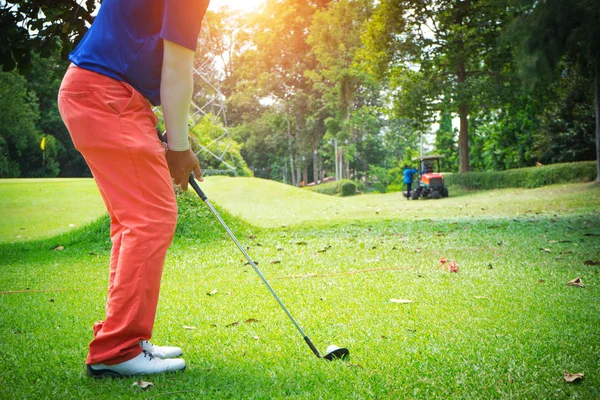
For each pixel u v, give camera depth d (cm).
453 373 219
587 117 2183
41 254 725
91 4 571
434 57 2517
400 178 4347
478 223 924
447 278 435
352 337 274
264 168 6444
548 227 809
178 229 818
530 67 1426
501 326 288
